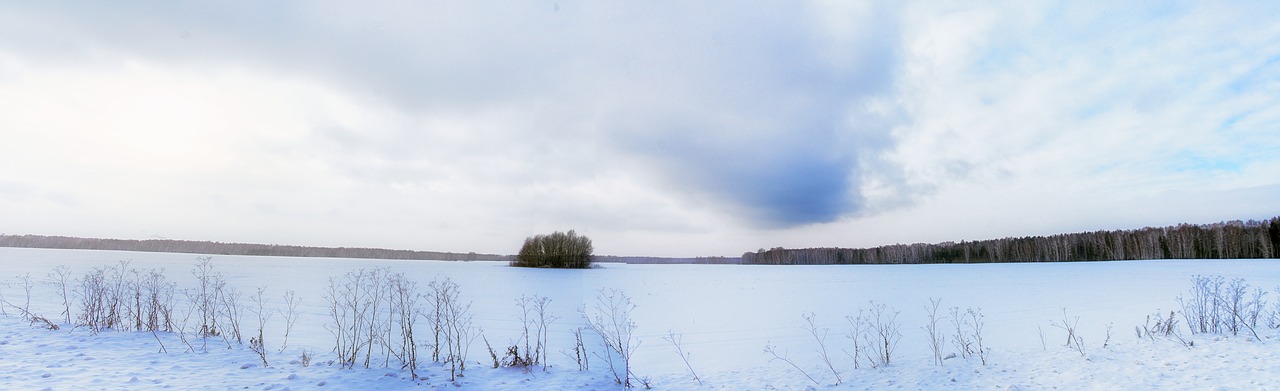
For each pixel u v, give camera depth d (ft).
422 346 26.91
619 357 26.05
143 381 16.98
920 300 59.06
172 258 134.10
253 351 22.99
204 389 16.44
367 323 31.35
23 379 16.46
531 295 62.69
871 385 19.61
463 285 76.07
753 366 24.76
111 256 124.26
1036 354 23.86
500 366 22.63
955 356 24.71
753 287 83.76
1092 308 47.39
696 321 42.50
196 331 26.43
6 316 30.55
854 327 38.11
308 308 41.29
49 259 96.58
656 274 137.39
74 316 32.27
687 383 21.20
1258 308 29.45
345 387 17.78
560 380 20.88
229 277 76.95
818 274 135.23
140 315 28.17
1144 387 16.37
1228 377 16.69
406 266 141.69
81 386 15.94
